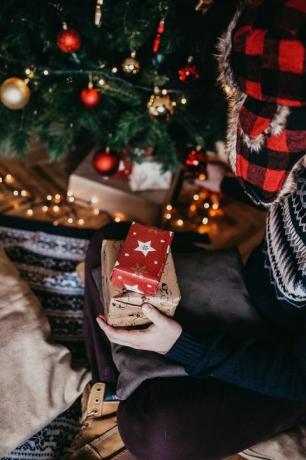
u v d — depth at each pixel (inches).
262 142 47.4
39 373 61.9
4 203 78.5
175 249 65.7
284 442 61.6
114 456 60.8
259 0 46.9
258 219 84.4
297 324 56.2
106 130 73.3
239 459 62.7
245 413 55.6
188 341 54.1
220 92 69.2
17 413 59.6
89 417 60.2
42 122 72.4
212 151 79.3
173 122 76.9
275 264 54.1
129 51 69.8
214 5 64.3
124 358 57.8
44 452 60.3
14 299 65.5
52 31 65.8
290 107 45.8
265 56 45.8
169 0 62.6
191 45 65.4
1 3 63.2
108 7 65.4
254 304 59.8
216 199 84.1
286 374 52.8
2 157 82.3
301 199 51.1
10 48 68.6
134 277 52.9
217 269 62.1
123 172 79.0
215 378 56.7
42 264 73.9
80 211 80.4
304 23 45.0
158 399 55.2
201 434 54.7
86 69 67.7
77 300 72.1
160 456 55.1
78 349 68.6
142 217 80.9
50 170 83.7
